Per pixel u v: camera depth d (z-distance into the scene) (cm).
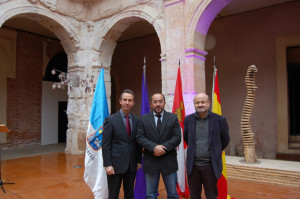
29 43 977
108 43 795
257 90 786
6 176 549
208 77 882
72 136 798
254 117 790
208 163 302
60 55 1102
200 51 599
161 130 319
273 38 761
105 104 414
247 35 806
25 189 464
